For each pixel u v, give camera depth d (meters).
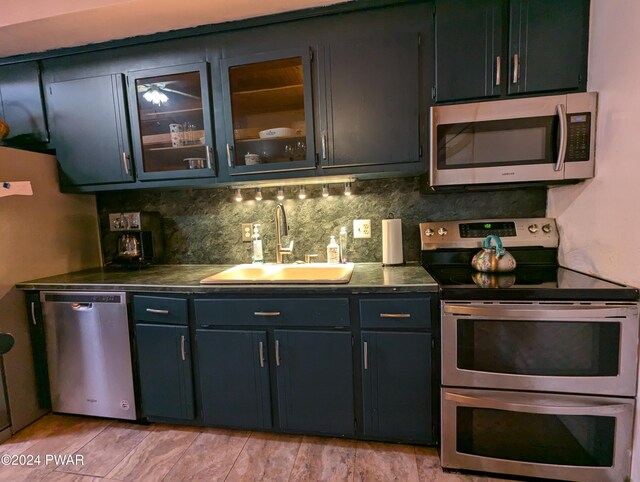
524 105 1.43
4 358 1.74
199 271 2.02
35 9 1.57
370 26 1.58
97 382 1.80
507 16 1.47
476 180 1.50
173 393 1.71
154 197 2.29
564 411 1.27
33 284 1.79
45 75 1.93
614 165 1.30
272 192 2.13
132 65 1.82
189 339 1.66
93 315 1.75
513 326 1.32
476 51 1.50
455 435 1.40
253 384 1.62
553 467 1.33
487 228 1.81
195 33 1.72
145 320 1.70
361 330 1.49
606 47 1.31
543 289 1.28
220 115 1.76
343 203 2.05
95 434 1.75
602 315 1.22
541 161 1.45
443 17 1.51
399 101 1.59
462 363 1.37
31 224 1.89
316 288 1.50
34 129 1.98
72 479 1.46
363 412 1.53
